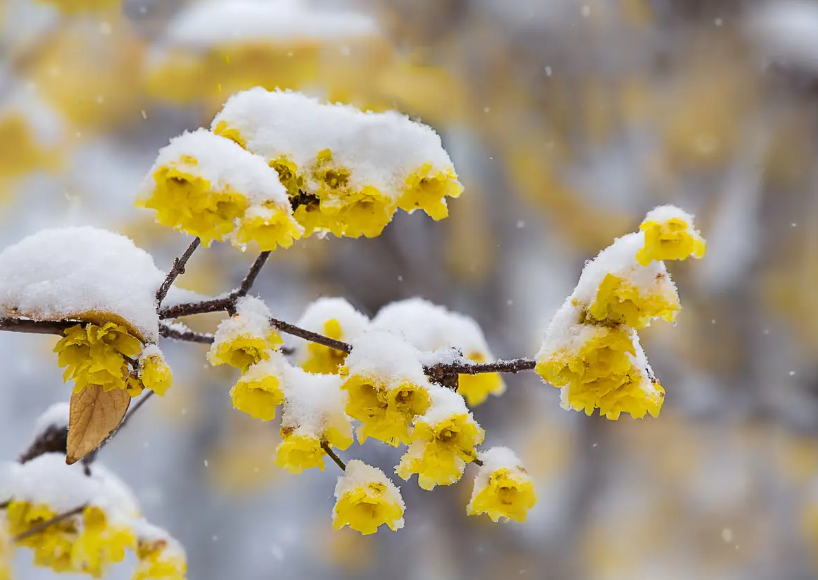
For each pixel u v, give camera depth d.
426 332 2.85
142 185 1.73
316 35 4.35
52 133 4.87
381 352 1.88
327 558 7.43
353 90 4.57
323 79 4.43
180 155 1.73
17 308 1.85
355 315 2.63
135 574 2.63
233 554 7.43
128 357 1.90
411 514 7.27
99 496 2.61
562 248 6.93
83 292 1.86
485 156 6.70
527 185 6.66
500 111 6.41
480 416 7.18
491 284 7.12
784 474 6.88
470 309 7.16
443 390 1.91
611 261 1.88
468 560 7.13
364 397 1.88
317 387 2.04
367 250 7.14
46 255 1.90
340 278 7.18
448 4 6.18
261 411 1.95
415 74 5.28
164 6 4.82
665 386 7.08
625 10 6.80
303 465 1.98
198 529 7.43
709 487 6.91
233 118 1.99
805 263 6.85
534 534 7.10
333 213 1.93
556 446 7.13
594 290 1.89
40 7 4.54
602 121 6.82
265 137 1.97
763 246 6.96
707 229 6.98
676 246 1.79
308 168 1.97
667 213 1.80
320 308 2.62
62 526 2.57
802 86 6.90
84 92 4.77
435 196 2.02
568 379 1.92
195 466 7.39
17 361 7.11
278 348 2.13
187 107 5.29
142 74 4.74
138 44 4.70
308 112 2.02
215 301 2.03
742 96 6.88
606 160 6.96
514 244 7.01
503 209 6.88
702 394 7.05
